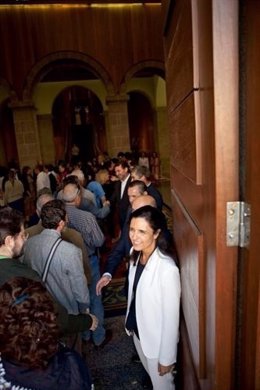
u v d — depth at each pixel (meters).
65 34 10.52
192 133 1.03
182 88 1.20
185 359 1.63
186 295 1.48
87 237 2.76
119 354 2.67
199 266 1.04
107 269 2.37
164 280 1.59
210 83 0.81
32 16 10.27
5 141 16.36
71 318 1.69
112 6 10.65
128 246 2.33
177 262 1.74
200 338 1.11
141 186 2.76
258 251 0.76
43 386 0.87
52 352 0.91
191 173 1.11
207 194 0.93
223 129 0.79
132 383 2.33
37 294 0.94
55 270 1.91
